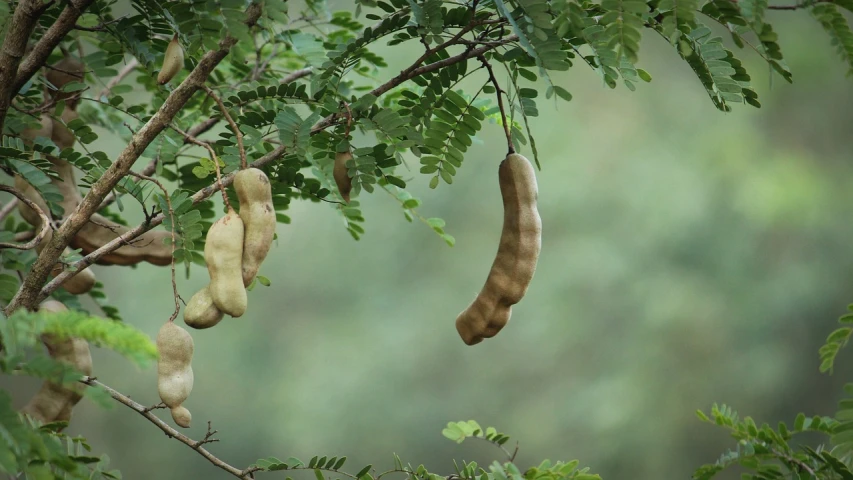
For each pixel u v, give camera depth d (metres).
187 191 2.47
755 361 13.80
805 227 14.30
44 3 2.36
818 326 13.88
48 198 2.69
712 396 13.88
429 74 2.62
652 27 2.26
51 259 2.35
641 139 15.48
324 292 15.38
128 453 14.16
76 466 1.77
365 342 14.96
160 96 3.07
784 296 13.90
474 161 15.28
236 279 2.14
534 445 14.32
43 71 3.02
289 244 15.48
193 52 2.34
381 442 14.65
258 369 15.15
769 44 2.12
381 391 14.74
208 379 15.01
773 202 14.35
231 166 2.47
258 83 3.22
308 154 2.85
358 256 15.38
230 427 14.76
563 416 14.20
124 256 2.86
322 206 15.48
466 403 14.72
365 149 2.51
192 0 2.28
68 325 1.74
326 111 2.65
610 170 15.20
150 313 14.30
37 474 1.80
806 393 13.80
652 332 14.10
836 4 2.10
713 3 2.18
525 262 2.38
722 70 2.28
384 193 15.33
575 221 14.84
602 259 14.36
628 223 14.70
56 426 2.26
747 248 14.36
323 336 15.18
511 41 2.42
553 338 14.38
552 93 2.13
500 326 2.43
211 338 15.17
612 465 13.80
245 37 2.18
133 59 3.63
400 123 2.52
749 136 15.21
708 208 14.60
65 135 3.01
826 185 14.76
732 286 14.12
